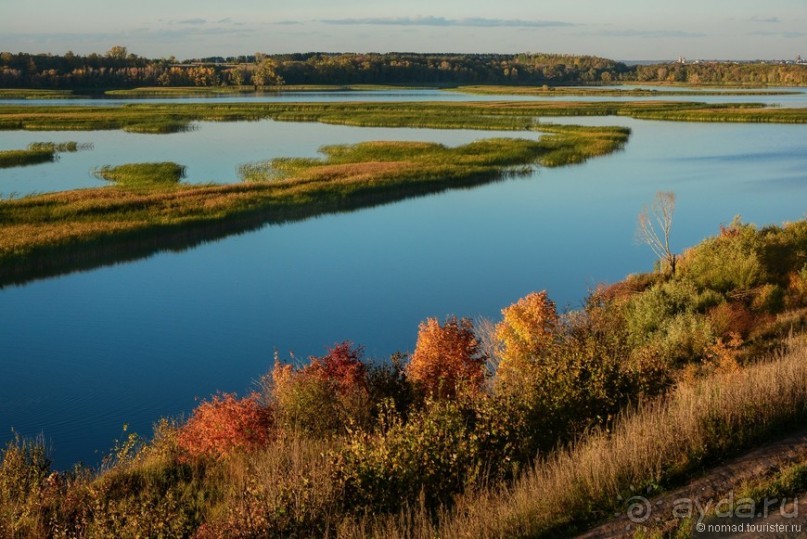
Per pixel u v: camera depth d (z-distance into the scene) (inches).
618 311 830.5
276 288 1279.5
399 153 2920.8
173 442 572.4
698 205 1895.9
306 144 3484.3
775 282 913.5
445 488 396.5
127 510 429.4
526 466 415.2
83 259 1489.9
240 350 1000.2
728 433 375.9
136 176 2464.3
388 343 1011.9
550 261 1418.6
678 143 3289.9
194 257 1499.8
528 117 4640.8
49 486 497.4
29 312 1168.8
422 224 1764.3
